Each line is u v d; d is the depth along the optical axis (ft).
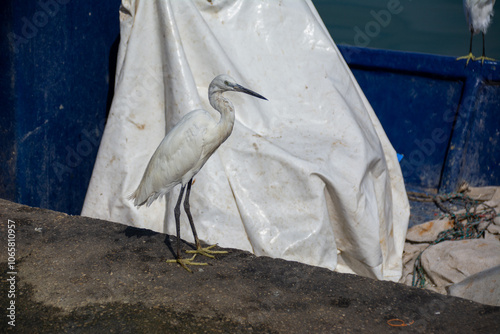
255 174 15.81
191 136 11.92
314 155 16.02
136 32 16.17
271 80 16.84
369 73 26.71
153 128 16.52
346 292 11.14
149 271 11.88
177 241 12.15
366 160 16.28
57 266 11.97
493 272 15.16
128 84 16.26
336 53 17.63
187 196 12.84
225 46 16.63
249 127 16.44
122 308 10.56
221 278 11.66
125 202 16.15
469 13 25.70
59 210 19.44
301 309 10.56
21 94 16.55
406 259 19.11
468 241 17.76
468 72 24.31
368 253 16.25
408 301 10.80
